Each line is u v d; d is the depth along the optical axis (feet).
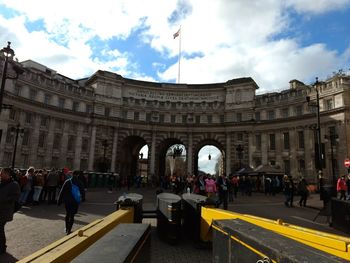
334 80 169.99
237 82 216.13
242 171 152.87
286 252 11.05
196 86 229.04
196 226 34.81
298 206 81.25
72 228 42.45
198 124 218.38
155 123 220.23
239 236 14.55
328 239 17.17
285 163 188.34
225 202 68.69
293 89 191.52
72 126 198.59
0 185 31.01
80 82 234.17
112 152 209.97
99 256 10.98
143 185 197.26
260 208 75.72
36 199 68.33
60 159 189.16
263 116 202.90
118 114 217.56
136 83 226.58
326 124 170.71
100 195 104.63
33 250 31.01
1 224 29.89
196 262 28.71
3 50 74.90
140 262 13.89
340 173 158.92
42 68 206.28
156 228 45.52
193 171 217.36
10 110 168.14
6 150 162.71
